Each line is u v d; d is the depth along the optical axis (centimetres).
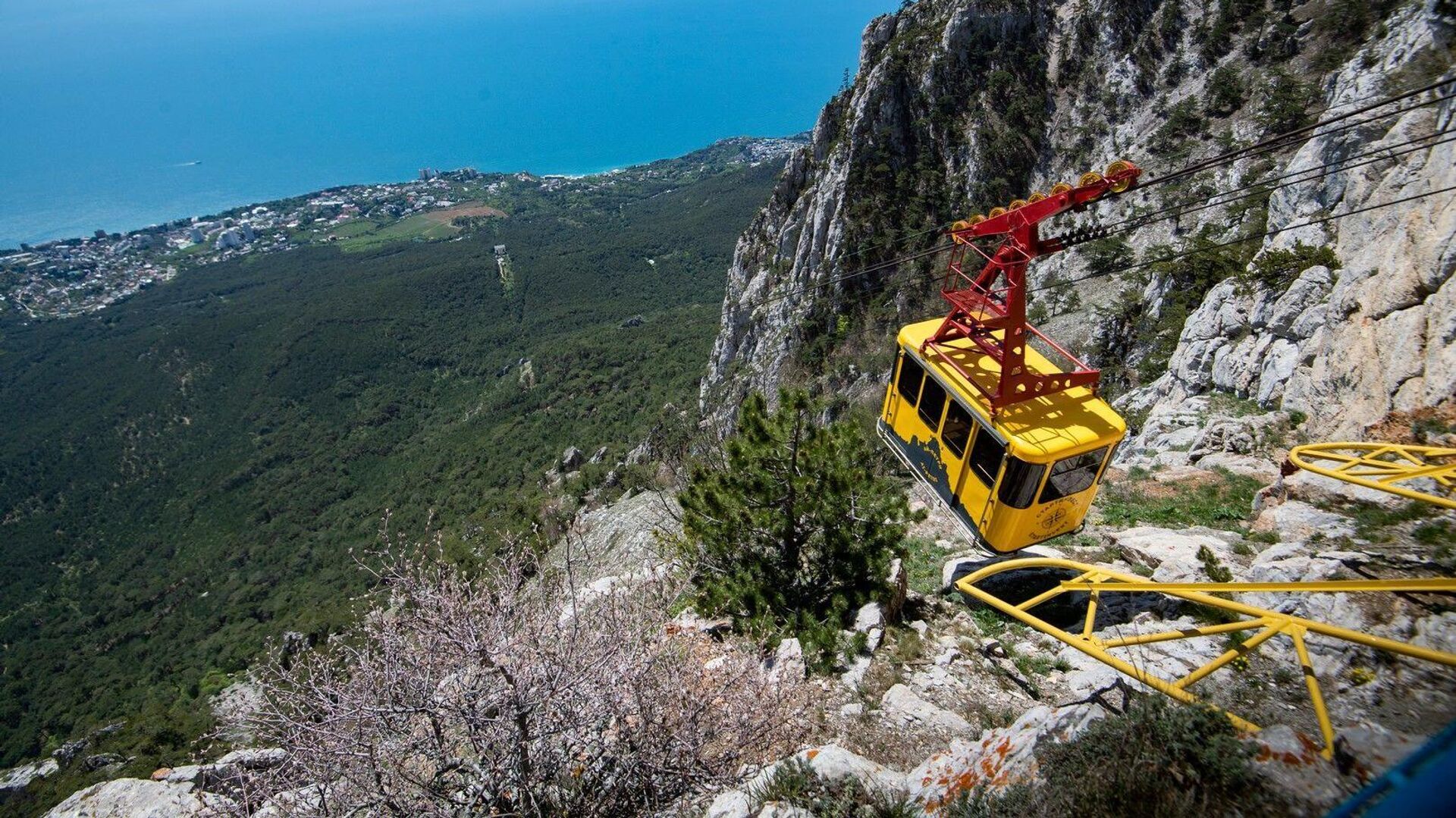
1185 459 2111
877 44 9581
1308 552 1130
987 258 1430
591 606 919
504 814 697
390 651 729
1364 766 493
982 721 994
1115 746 585
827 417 5516
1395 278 1766
